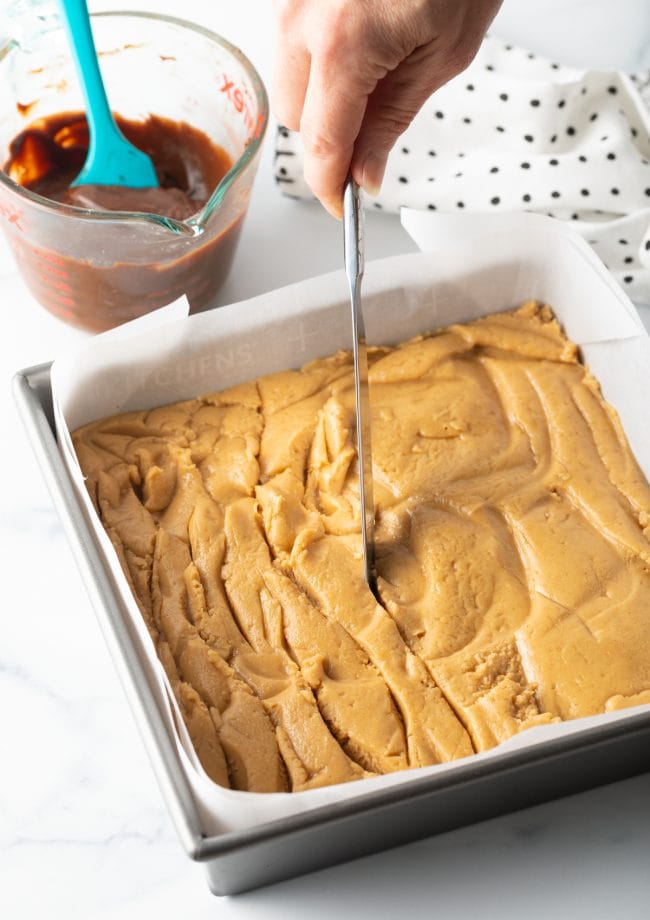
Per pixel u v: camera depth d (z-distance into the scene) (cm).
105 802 70
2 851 69
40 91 84
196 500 75
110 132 81
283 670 70
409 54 68
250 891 68
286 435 77
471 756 65
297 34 68
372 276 79
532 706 70
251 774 67
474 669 71
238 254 86
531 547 75
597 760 67
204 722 68
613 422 79
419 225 80
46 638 74
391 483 76
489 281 81
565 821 70
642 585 74
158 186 83
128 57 84
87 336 83
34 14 80
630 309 77
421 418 78
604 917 68
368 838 67
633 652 71
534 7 97
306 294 78
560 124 87
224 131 85
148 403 78
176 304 75
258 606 72
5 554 76
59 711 72
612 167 85
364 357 70
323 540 74
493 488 76
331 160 70
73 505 70
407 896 68
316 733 68
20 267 81
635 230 85
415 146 87
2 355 82
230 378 79
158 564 72
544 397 80
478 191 86
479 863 69
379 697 70
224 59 82
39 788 70
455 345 81
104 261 77
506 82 87
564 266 81
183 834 63
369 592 72
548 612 72
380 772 68
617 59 95
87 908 68
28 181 84
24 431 80
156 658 65
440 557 74
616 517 76
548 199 85
